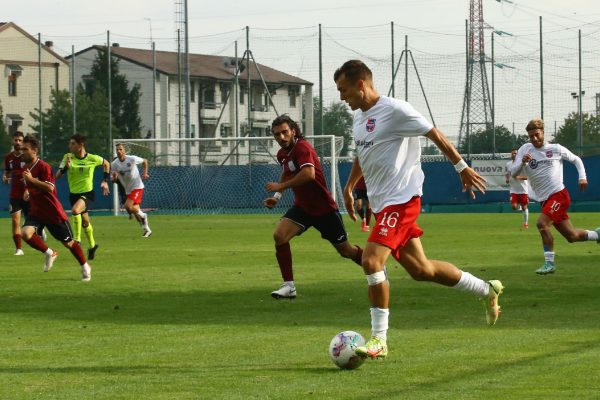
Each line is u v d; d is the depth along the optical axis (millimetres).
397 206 14156
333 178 65062
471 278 14961
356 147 14664
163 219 62219
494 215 64250
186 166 72375
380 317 13820
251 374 13234
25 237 26672
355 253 22219
